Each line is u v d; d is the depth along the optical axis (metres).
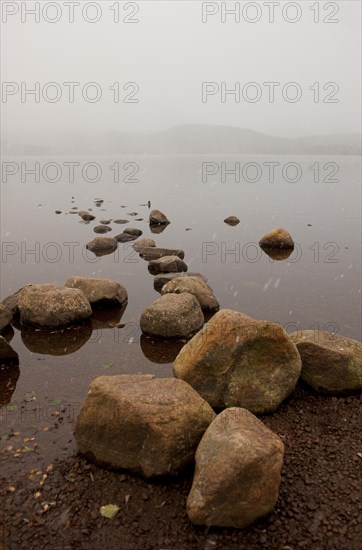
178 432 6.68
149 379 7.61
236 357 8.42
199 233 27.28
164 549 5.73
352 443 7.54
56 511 6.25
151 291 15.84
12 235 25.89
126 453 6.84
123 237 24.80
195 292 13.88
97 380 7.47
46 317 12.23
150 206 38.53
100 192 49.69
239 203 40.56
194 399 7.16
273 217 32.88
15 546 5.75
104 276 17.77
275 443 6.25
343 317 13.47
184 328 11.84
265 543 5.83
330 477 6.82
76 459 7.21
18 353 10.94
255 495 5.95
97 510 6.27
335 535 5.91
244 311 13.94
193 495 6.07
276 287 16.47
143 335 12.05
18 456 7.26
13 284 16.80
